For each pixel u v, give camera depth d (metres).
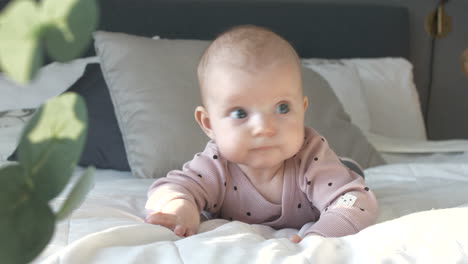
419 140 2.38
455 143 2.17
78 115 0.23
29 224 0.22
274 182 1.05
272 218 1.08
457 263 0.65
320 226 0.94
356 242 0.71
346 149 1.84
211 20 2.50
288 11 2.64
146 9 2.40
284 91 0.97
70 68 2.03
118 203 1.13
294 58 1.01
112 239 0.73
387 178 1.50
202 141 1.62
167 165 1.59
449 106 3.07
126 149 1.65
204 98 1.05
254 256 0.67
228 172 1.07
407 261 0.65
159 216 0.92
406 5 2.96
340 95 2.25
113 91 1.70
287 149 0.99
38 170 0.23
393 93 2.56
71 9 0.20
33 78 0.18
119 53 1.72
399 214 1.13
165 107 1.65
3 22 0.17
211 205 1.08
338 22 2.73
